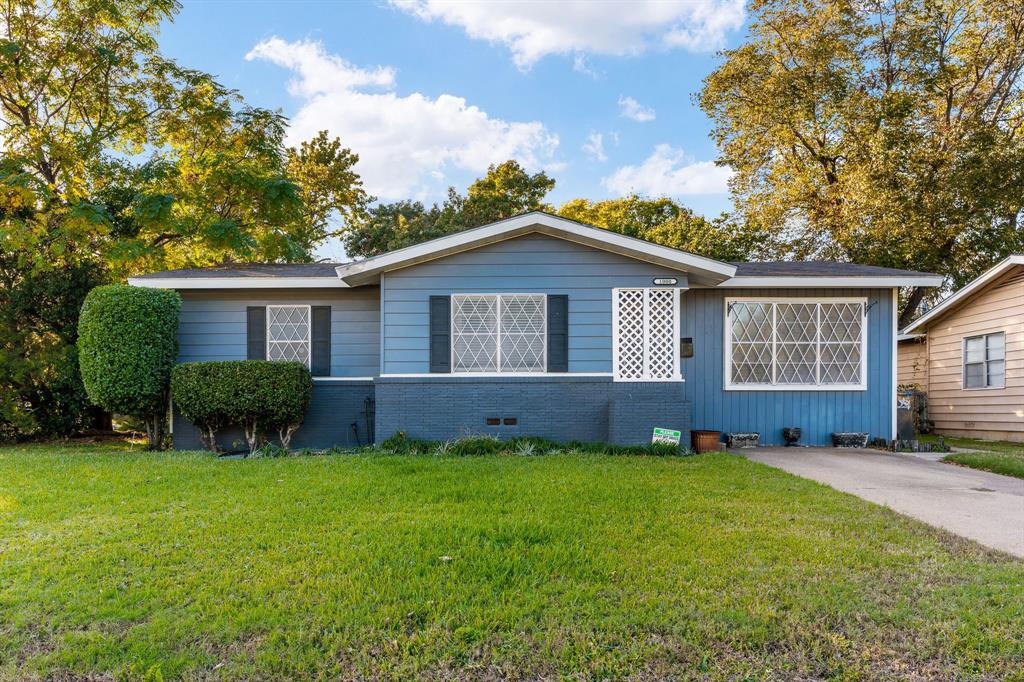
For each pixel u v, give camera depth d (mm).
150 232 16891
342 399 11031
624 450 9133
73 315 12844
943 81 19562
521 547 4438
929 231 17750
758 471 7570
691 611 3391
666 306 9898
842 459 9344
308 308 11211
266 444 9875
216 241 16391
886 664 2908
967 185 17016
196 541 4551
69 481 6750
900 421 11258
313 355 11172
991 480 7465
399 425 9711
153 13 17469
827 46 19547
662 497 6035
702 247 22781
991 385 13602
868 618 3346
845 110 18875
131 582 3785
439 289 9898
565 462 8109
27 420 12469
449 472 7246
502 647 3018
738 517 5328
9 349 12500
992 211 18016
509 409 9750
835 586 3758
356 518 5184
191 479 6871
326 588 3678
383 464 7852
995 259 18641
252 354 11125
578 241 9891
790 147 21141
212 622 3250
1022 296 12648
